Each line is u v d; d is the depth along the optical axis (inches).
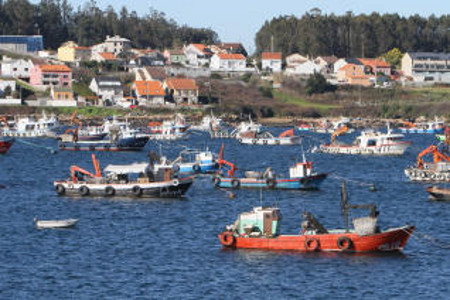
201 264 7165.4
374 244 7367.1
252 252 7559.1
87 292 6368.1
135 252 7667.3
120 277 6786.4
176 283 6604.3
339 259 7244.1
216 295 6289.4
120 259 7386.8
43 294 6323.8
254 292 6358.3
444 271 6909.5
